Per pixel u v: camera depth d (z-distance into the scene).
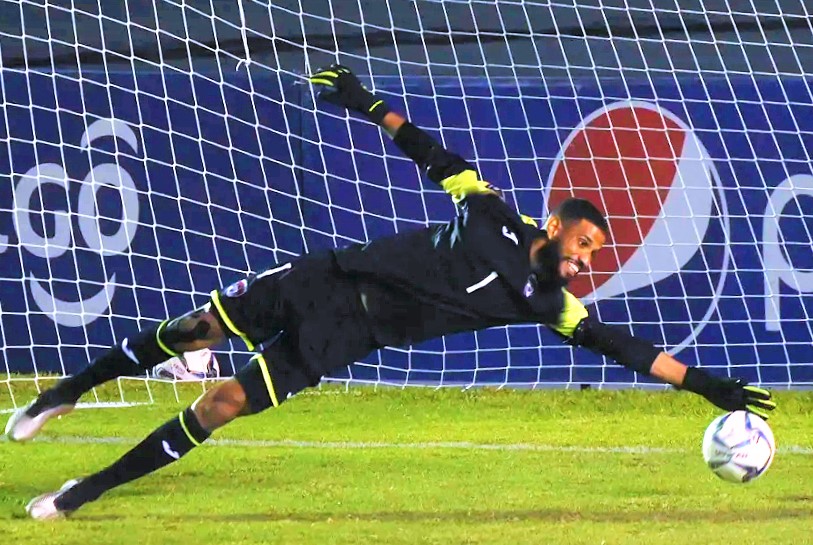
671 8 37.72
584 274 30.05
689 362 30.14
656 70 32.06
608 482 19.05
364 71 36.12
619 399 27.69
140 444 15.17
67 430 22.45
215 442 21.64
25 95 28.80
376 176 30.27
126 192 29.16
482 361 29.20
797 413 26.97
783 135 30.81
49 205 28.77
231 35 36.22
